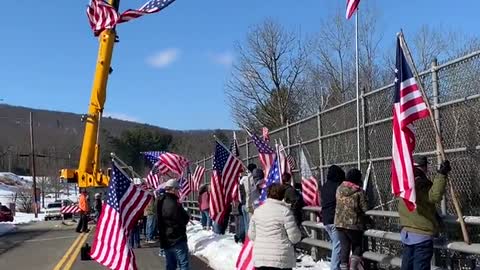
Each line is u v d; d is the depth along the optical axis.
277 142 14.89
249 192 14.04
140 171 79.25
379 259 9.46
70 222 39.16
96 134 29.16
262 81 39.94
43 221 45.00
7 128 150.00
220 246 15.97
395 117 7.42
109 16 22.36
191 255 15.98
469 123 7.73
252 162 18.91
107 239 9.91
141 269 13.75
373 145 10.49
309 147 13.92
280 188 7.63
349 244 9.25
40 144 135.25
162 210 9.66
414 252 7.15
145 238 20.73
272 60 39.66
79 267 14.38
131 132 81.75
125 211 10.01
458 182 8.03
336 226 9.30
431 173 8.56
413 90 7.43
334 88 32.84
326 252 12.65
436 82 8.38
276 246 7.39
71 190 101.12
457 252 8.02
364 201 9.23
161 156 22.38
